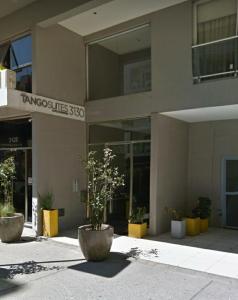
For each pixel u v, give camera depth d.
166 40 8.20
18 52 9.03
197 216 8.55
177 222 7.83
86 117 9.82
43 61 8.58
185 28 7.90
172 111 8.05
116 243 7.36
